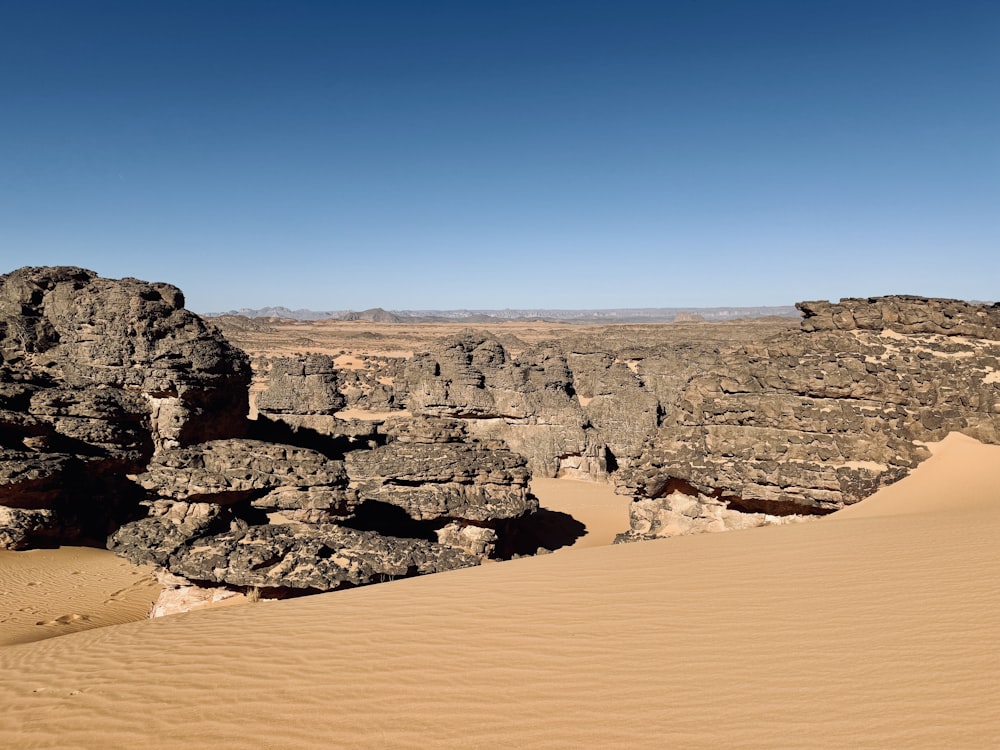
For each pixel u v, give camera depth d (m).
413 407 62.31
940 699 7.02
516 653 10.07
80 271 45.19
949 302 26.95
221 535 23.91
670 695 8.04
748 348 29.78
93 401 36.44
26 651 13.88
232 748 7.86
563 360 70.12
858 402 25.25
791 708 7.31
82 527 33.38
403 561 23.75
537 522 42.00
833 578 12.37
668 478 27.95
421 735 7.67
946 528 15.73
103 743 8.35
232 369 43.69
